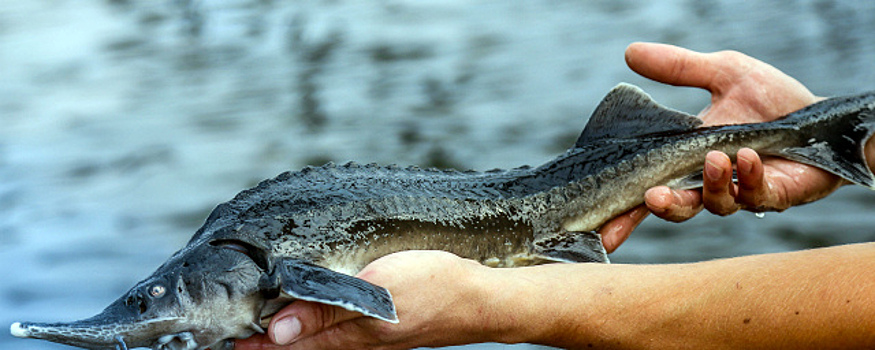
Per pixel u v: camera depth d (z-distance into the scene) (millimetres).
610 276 1633
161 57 4520
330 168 1709
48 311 2107
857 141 1817
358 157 3039
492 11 5121
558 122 3275
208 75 4184
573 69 3928
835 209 2428
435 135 3217
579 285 1630
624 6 5035
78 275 2211
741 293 1593
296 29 4957
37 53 4699
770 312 1583
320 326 1613
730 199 1772
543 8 5141
